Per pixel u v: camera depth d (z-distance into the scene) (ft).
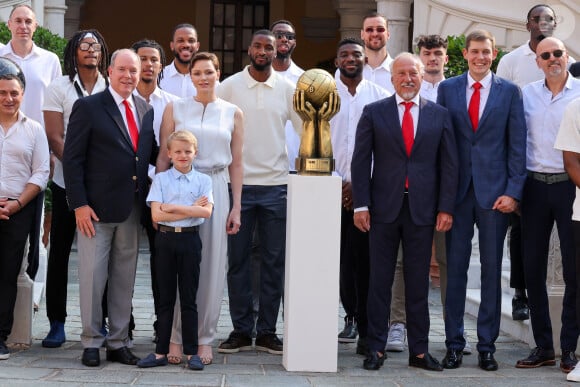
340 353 25.23
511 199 23.35
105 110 23.03
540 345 24.02
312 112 22.93
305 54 59.36
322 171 22.94
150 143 23.45
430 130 23.29
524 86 25.26
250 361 23.79
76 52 24.85
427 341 23.50
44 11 42.09
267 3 59.62
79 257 23.02
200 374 22.06
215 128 23.47
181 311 22.67
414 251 23.39
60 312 24.94
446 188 23.31
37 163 24.08
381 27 27.76
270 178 25.08
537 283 24.03
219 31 59.82
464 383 21.90
